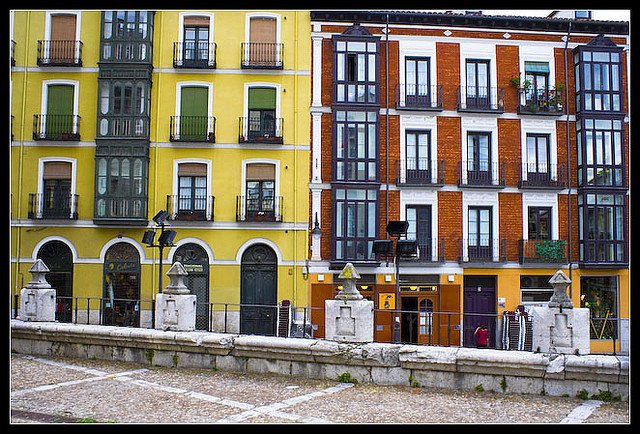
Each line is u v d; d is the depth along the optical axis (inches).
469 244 967.0
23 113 950.4
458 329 937.5
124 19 951.6
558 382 406.3
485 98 986.1
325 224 954.7
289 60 968.3
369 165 957.2
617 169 986.1
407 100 971.9
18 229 936.3
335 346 447.8
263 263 951.6
